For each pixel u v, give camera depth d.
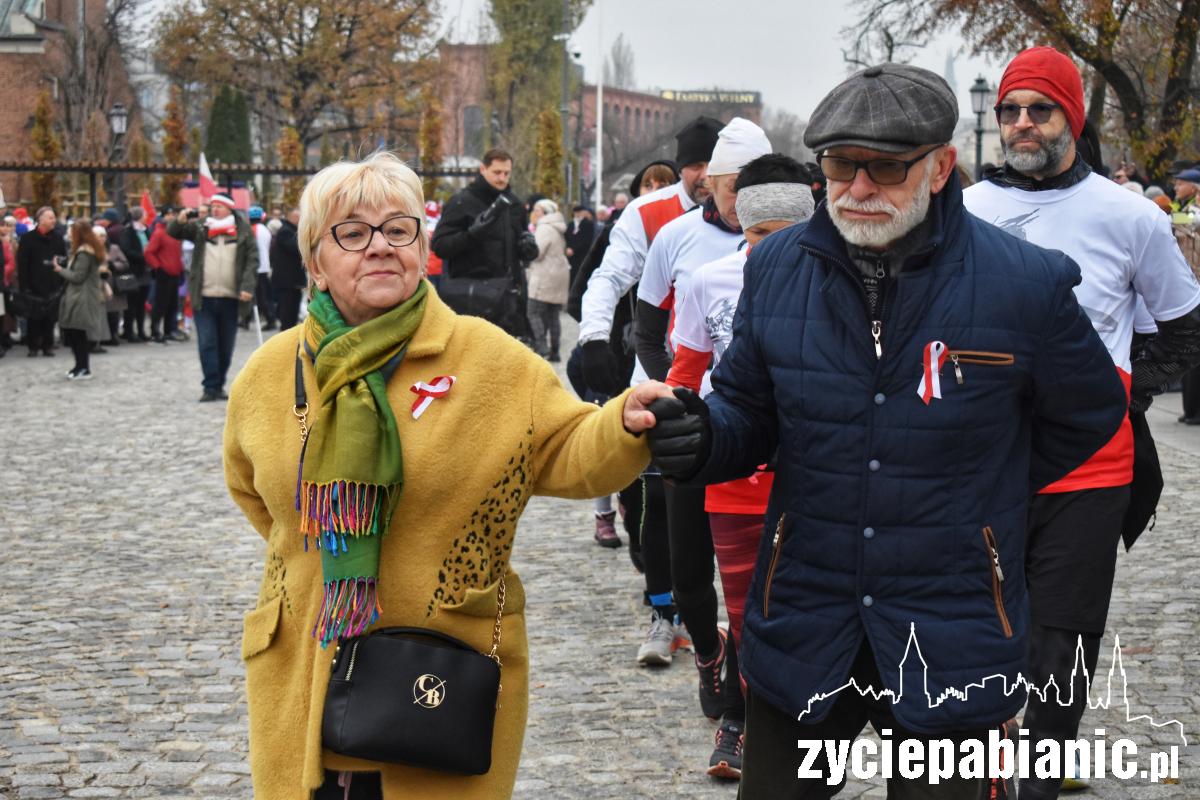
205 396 15.12
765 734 3.14
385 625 2.86
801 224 3.13
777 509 3.06
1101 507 4.08
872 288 2.98
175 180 43.94
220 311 15.00
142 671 5.76
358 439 2.77
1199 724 5.01
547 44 68.88
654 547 5.76
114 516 9.05
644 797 4.45
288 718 2.90
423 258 2.98
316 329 2.94
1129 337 4.30
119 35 51.62
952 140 2.94
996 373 2.93
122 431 12.90
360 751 2.75
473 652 2.84
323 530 2.78
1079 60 23.33
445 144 74.56
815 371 2.97
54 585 7.22
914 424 2.91
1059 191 4.31
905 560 2.93
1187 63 22.02
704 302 4.64
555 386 2.97
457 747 2.77
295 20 58.22
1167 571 7.26
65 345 22.20
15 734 5.01
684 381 4.76
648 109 107.50
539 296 18.56
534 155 63.28
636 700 5.38
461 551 2.88
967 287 2.93
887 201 2.88
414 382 2.89
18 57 55.34
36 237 20.14
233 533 8.52
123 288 21.98
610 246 6.14
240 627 6.42
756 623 3.09
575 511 9.23
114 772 4.67
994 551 2.95
